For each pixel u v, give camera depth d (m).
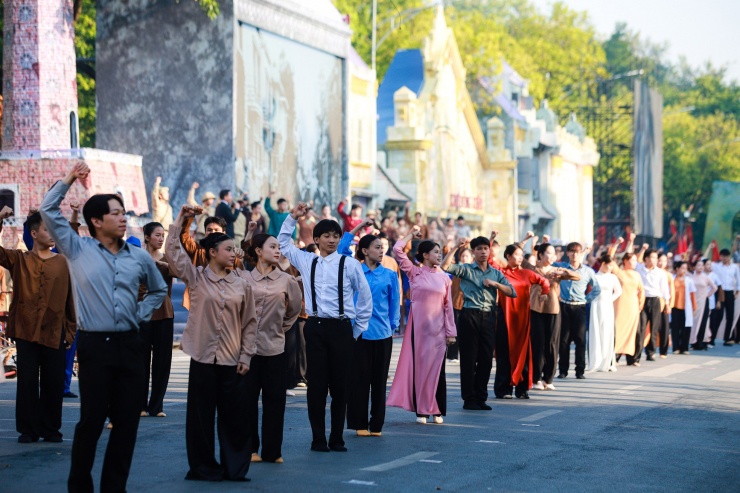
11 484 8.93
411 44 61.47
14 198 24.64
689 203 95.69
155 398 12.91
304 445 11.15
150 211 28.67
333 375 10.77
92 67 37.19
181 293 22.67
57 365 11.12
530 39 80.06
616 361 22.88
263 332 9.92
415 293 12.90
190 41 28.55
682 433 12.50
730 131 104.88
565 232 62.69
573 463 10.40
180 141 28.58
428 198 44.34
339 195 33.69
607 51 114.25
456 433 12.16
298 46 31.41
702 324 27.42
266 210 25.52
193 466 9.20
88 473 8.07
